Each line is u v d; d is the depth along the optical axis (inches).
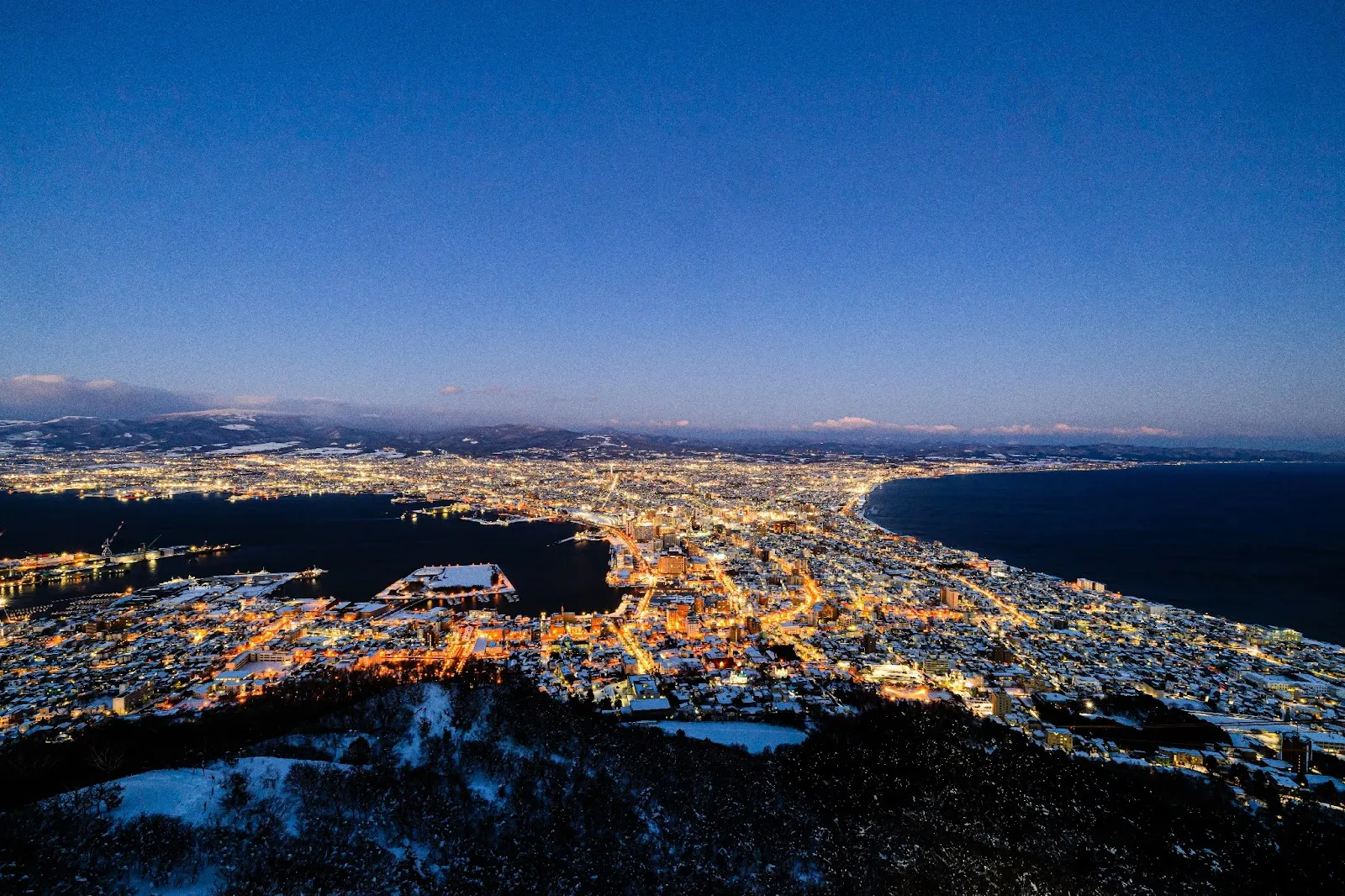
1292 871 1728.6
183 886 1096.8
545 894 1272.1
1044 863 1676.9
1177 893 1605.6
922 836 1777.8
